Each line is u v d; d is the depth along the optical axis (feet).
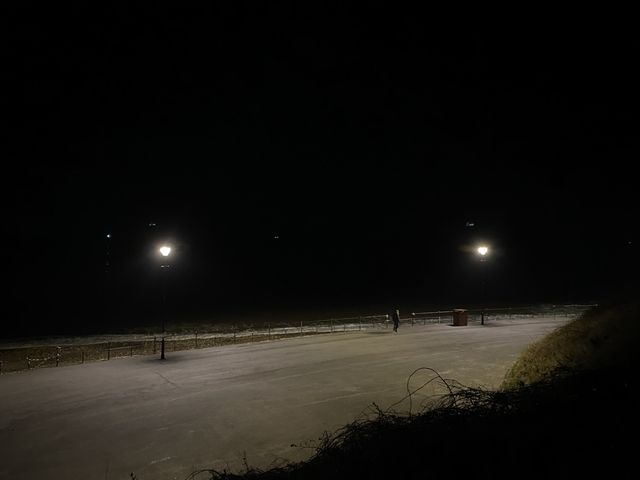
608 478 12.48
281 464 38.34
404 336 101.55
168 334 120.98
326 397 57.31
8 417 50.96
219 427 47.91
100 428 47.73
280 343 96.17
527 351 52.70
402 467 15.69
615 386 17.74
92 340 112.16
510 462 14.11
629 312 39.22
